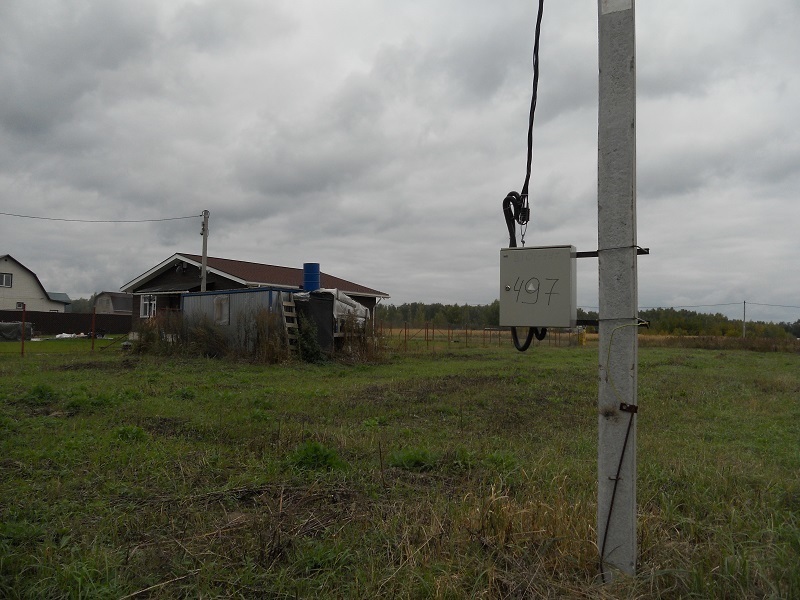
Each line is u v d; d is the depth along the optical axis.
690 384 16.31
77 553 3.70
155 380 13.28
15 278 55.09
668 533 4.12
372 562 3.57
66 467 5.75
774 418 10.64
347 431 8.11
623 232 3.39
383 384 14.16
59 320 46.56
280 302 18.89
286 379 14.85
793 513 4.77
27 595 3.20
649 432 9.17
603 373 3.43
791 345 42.16
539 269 3.73
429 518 4.23
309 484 5.29
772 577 3.26
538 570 3.42
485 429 8.91
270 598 3.28
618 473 3.38
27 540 3.91
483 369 18.94
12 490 4.91
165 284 29.14
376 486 5.19
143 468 5.70
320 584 3.43
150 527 4.22
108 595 3.21
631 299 3.37
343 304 21.30
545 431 8.84
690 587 3.19
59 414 8.81
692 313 73.75
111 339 34.94
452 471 5.97
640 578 3.33
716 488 5.43
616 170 3.42
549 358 25.48
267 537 3.93
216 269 26.30
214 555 3.72
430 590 3.25
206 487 5.15
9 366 16.44
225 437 7.45
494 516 4.04
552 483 5.20
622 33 3.42
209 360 18.56
